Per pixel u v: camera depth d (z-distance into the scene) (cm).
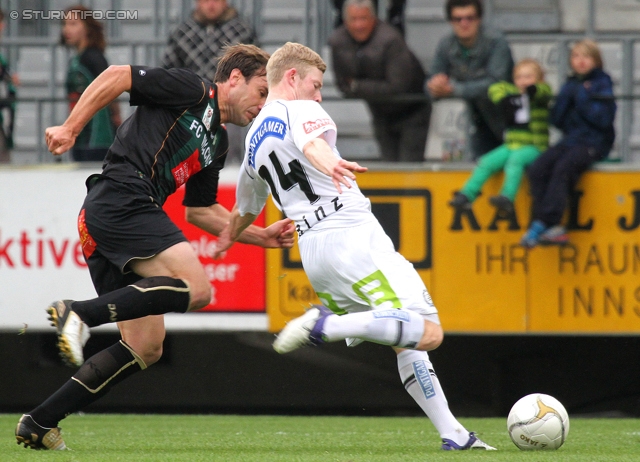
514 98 2341
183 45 2481
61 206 2481
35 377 2795
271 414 2794
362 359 2773
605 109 2333
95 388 1347
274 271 2428
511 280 2394
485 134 2433
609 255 2369
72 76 2614
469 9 2406
